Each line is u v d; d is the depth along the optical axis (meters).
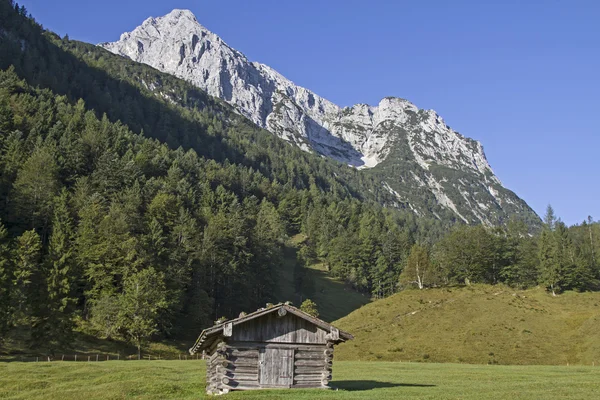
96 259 118.06
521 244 182.12
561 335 101.50
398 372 62.47
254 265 164.12
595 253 173.50
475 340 99.94
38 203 140.62
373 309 123.62
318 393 35.62
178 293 121.94
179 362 77.12
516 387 41.84
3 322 89.50
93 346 100.69
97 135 199.50
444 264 162.62
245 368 37.53
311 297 174.62
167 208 162.25
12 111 198.88
